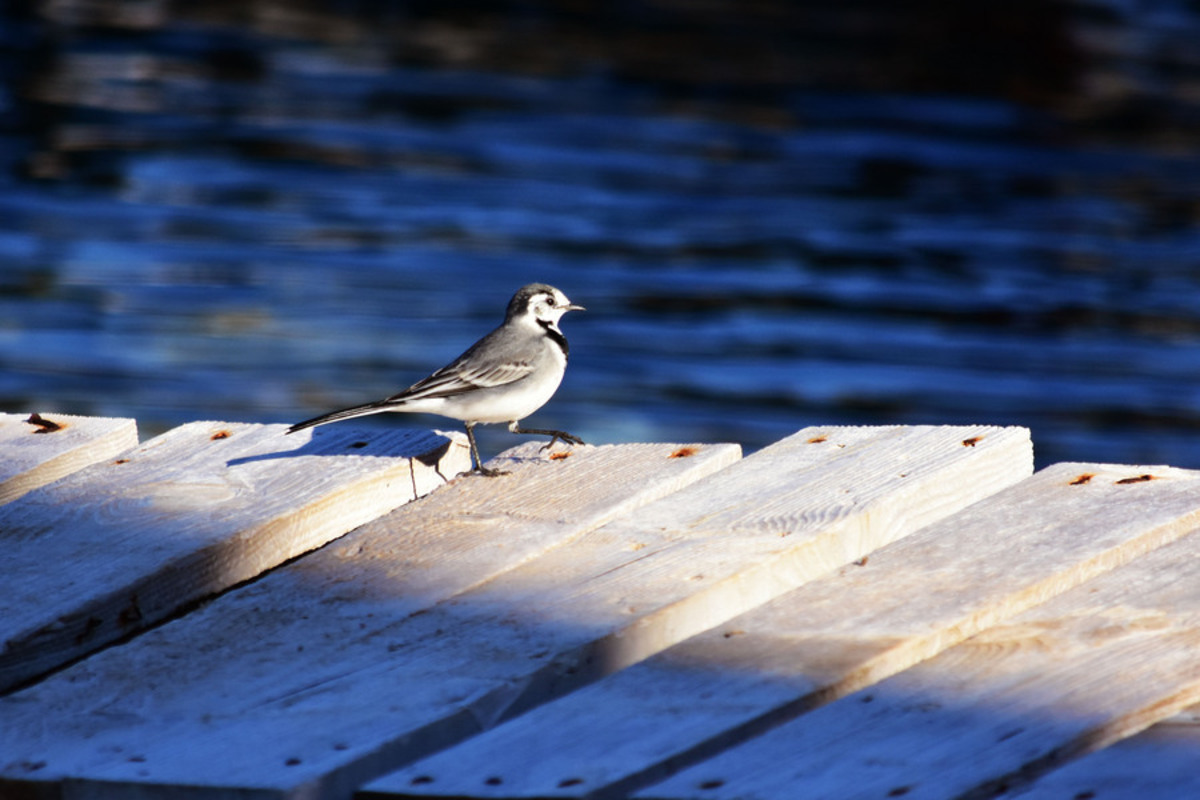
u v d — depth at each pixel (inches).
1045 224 1017.5
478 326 805.9
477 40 1499.8
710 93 1338.6
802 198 1069.8
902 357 768.9
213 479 234.4
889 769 139.5
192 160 1121.4
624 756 144.2
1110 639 164.6
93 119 1215.6
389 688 162.2
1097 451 658.2
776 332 803.4
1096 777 137.9
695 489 222.8
